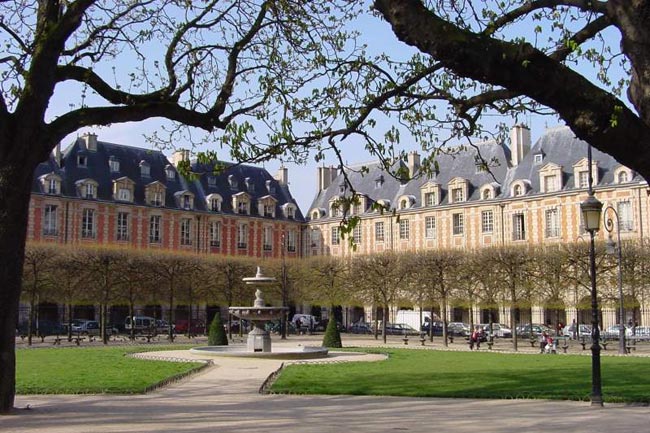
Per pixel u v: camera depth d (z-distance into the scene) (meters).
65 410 13.55
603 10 8.02
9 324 12.72
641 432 11.05
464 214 64.81
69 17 13.23
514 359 28.38
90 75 14.05
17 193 12.77
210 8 14.71
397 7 7.57
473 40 7.26
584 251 42.69
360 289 50.53
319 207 79.00
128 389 17.31
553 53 9.32
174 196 69.69
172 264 49.59
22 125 12.82
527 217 60.06
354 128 10.97
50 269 44.34
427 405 14.67
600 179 56.06
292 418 12.55
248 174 78.44
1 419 12.06
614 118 6.86
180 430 10.93
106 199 63.81
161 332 56.50
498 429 11.25
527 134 63.91
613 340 45.06
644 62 6.97
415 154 71.06
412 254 48.75
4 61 14.00
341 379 20.23
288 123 11.02
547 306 43.22
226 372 23.11
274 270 55.97
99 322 56.03
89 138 65.25
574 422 12.16
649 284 41.69
